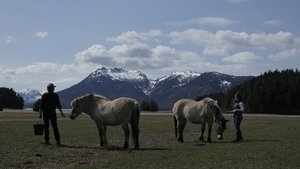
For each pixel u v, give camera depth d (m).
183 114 28.27
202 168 16.45
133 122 23.72
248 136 32.22
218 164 17.41
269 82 150.62
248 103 145.25
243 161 18.17
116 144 26.53
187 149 23.12
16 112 86.75
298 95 142.25
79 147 24.11
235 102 28.50
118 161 18.81
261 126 47.78
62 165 17.89
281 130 39.44
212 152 21.38
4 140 27.34
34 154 20.80
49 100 24.95
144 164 17.81
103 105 24.39
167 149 23.28
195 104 27.88
